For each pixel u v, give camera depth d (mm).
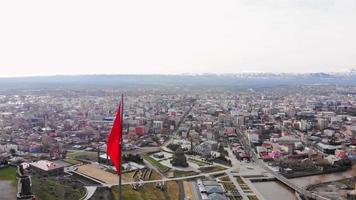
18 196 167000
